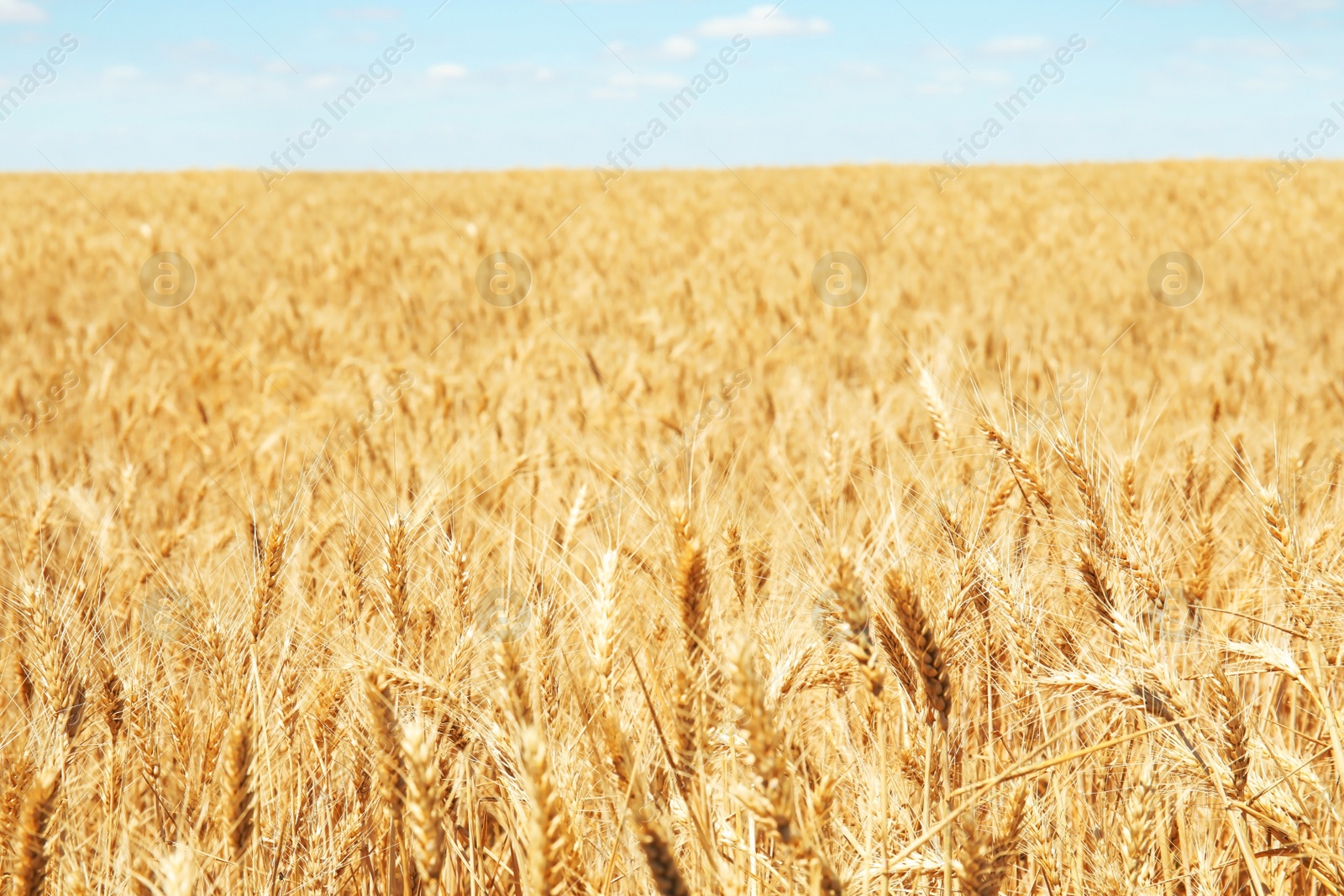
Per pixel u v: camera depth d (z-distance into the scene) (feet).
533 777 4.98
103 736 7.84
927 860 6.57
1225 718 6.78
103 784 7.39
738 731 6.66
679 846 6.67
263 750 7.31
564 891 5.33
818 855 5.05
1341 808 6.48
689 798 6.31
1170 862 7.64
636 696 7.61
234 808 6.13
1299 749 8.31
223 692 7.84
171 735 7.97
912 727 7.52
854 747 7.79
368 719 7.45
